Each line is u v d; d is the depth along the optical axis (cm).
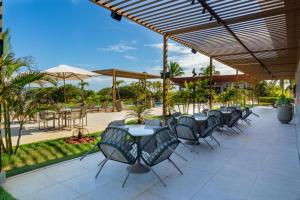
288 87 2588
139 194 254
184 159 371
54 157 377
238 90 1543
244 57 884
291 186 276
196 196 251
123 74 1324
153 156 294
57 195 250
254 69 1320
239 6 380
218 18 434
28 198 243
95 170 322
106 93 1734
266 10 398
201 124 489
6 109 367
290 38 588
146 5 374
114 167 333
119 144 291
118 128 305
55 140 491
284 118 786
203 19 448
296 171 324
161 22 468
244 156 393
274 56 862
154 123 434
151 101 1516
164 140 311
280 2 364
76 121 818
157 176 286
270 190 266
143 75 1374
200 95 977
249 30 517
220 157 387
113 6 378
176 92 968
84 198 245
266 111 1350
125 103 1611
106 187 271
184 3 366
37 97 392
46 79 395
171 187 272
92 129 646
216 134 584
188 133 433
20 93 355
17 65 340
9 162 346
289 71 1423
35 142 474
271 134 590
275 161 367
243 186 276
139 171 315
